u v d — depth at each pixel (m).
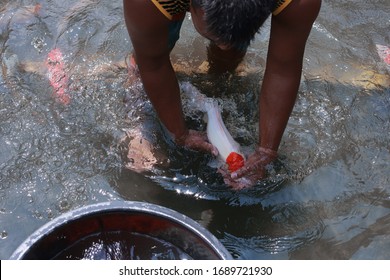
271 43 1.86
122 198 2.11
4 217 2.04
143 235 1.73
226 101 2.44
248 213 2.07
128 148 2.25
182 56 2.63
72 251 1.71
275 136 2.02
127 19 1.80
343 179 2.18
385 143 2.32
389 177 2.21
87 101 2.42
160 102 2.04
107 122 2.35
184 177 2.16
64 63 2.59
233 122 2.35
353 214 2.08
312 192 2.14
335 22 2.87
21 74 2.53
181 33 2.73
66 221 1.61
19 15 2.81
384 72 2.63
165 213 1.64
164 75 1.97
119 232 1.72
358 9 2.94
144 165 2.19
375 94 2.51
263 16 1.49
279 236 2.01
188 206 2.09
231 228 2.03
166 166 2.19
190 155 2.21
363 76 2.60
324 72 2.61
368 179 2.20
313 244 1.99
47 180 2.15
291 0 1.69
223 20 1.46
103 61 2.61
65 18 2.80
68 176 2.17
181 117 2.12
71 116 2.36
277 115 1.98
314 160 2.23
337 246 1.98
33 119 2.35
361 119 2.40
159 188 2.14
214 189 2.12
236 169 2.06
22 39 2.70
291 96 1.96
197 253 1.68
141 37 1.82
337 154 2.26
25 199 2.10
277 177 2.16
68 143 2.27
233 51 2.41
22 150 2.25
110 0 2.90
